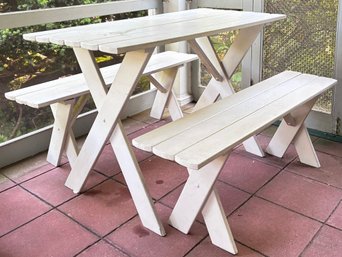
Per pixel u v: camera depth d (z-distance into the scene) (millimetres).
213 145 1671
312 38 2832
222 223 1805
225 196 2252
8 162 2641
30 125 2803
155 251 1831
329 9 2691
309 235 1912
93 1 2963
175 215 1962
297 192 2273
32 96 2303
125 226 2012
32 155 2777
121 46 1685
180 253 1814
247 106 2098
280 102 2137
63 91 2379
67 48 2904
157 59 3012
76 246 1871
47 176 2510
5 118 2648
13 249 1858
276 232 1940
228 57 2691
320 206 2135
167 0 3422
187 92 3709
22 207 2184
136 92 3510
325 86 2381
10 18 2422
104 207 2174
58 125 2484
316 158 2520
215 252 1818
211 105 2145
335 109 2861
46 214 2119
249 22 2324
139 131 3135
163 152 1625
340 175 2439
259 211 2107
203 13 2770
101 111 2027
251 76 3240
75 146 2502
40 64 2773
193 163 1529
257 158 2678
